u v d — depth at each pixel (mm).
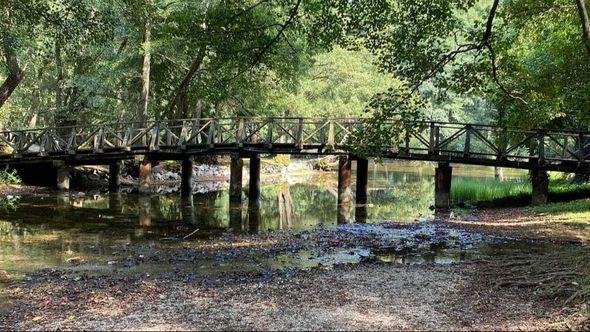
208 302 7180
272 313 6598
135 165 26281
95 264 10039
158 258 10633
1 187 20906
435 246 11914
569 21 14477
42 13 14242
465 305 6984
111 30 15695
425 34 10109
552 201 18047
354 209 18938
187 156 21000
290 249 11664
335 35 10836
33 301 7523
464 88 10133
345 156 19750
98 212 16609
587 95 12766
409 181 31781
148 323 6234
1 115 34750
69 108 26750
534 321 6184
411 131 9438
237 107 28797
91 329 6059
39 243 11852
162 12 21453
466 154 17766
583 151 16438
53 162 20750
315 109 37375
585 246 10977
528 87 10891
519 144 17531
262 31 11016
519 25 14109
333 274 9086
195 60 23000
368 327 6059
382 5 10188
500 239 12367
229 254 11102
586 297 6758
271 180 30812
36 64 26969
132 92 27953
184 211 17578
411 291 7773
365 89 39438
